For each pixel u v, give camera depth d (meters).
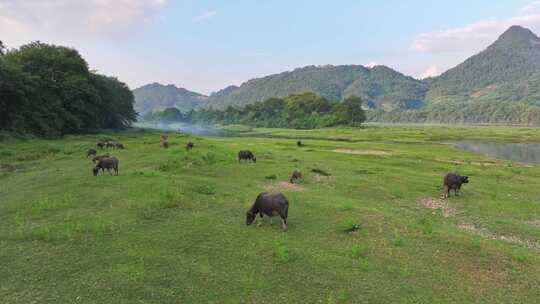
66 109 70.19
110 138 62.56
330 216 16.53
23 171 27.11
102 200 17.27
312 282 10.13
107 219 14.48
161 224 14.32
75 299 8.79
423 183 26.80
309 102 191.50
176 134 85.75
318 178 27.19
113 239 12.52
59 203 16.55
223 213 16.33
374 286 10.05
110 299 8.83
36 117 59.03
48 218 14.66
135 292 9.17
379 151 53.53
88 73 83.25
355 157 42.53
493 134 107.19
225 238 13.21
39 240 12.33
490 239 14.69
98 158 28.08
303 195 20.80
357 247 12.47
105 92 87.62
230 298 9.14
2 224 14.02
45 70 70.19
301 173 26.39
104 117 91.00
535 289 10.25
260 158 37.28
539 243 15.09
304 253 12.09
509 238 15.65
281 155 40.91
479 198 22.81
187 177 23.97
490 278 10.84
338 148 56.62
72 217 14.71
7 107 54.25
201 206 17.20
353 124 161.00
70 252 11.40
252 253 11.95
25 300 8.72
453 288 10.15
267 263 11.23
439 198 22.55
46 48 78.00
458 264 11.70
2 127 53.84
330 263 11.38
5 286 9.35
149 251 11.64
